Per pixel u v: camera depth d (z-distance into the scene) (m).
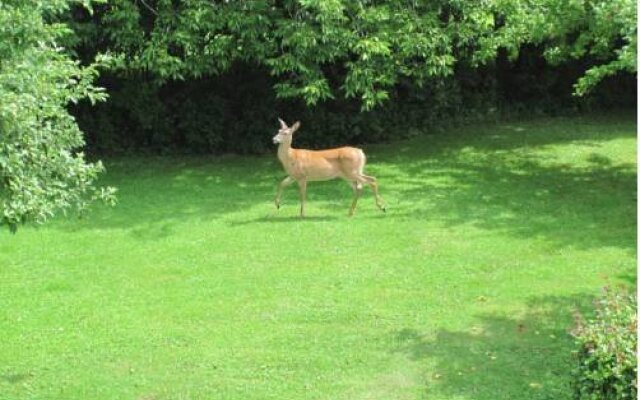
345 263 9.63
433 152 14.95
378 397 6.59
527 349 7.35
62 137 6.43
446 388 6.69
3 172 5.79
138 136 15.07
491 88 17.38
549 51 12.62
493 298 8.55
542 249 9.98
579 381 5.61
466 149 15.09
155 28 12.91
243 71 14.88
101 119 14.84
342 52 12.84
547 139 15.64
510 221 11.08
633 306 5.78
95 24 13.35
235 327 7.96
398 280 9.09
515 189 12.60
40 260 9.81
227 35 13.06
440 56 13.29
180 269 9.50
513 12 13.04
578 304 8.30
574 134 15.96
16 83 5.79
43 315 8.28
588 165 13.89
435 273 9.27
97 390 6.80
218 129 14.95
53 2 6.21
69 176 6.39
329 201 12.14
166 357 7.36
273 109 14.98
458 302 8.47
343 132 15.45
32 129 6.03
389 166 14.07
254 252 10.03
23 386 6.87
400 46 12.99
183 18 12.59
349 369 7.08
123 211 11.64
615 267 9.33
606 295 6.19
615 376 5.24
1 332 7.89
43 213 6.07
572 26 11.63
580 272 9.22
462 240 10.35
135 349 7.53
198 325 8.02
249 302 8.56
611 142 15.30
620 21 9.64
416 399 6.54
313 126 15.29
